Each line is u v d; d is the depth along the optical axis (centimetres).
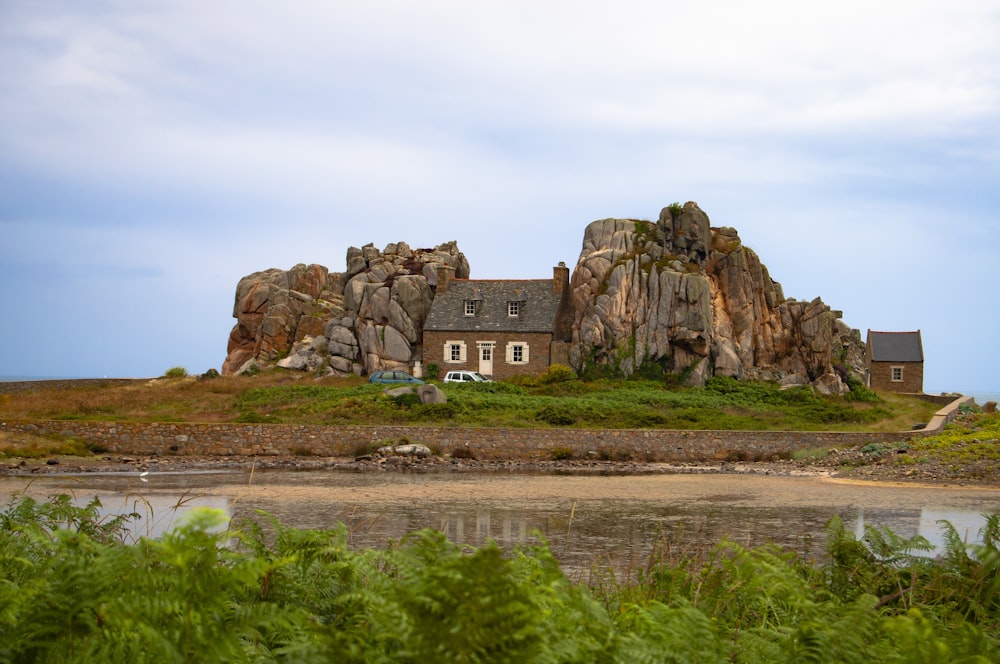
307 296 7450
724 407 5453
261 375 6606
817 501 2927
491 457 4316
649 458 4356
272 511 2458
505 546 1905
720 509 2719
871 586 861
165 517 1714
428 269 7094
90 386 6525
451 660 396
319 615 618
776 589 706
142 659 458
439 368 6606
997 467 3612
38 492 2697
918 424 4881
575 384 5962
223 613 493
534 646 411
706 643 563
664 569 921
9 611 498
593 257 6656
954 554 884
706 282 6241
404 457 4141
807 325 6512
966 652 554
